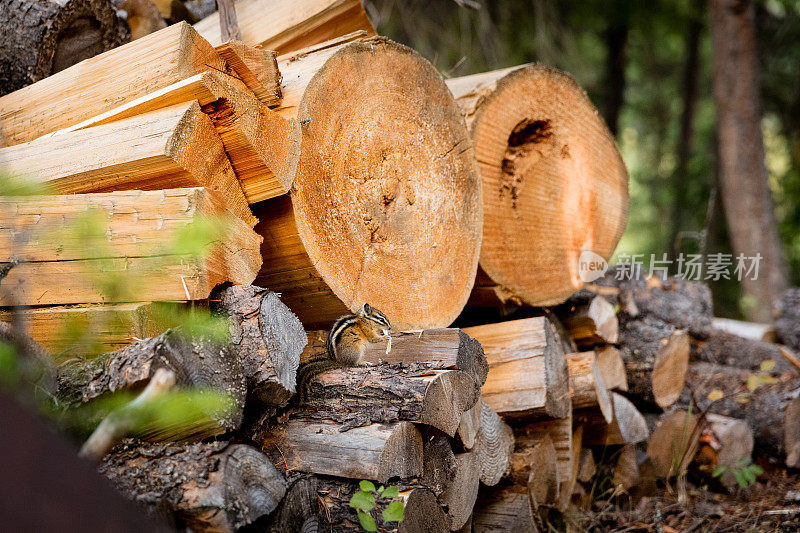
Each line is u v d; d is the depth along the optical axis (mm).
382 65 6125
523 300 7980
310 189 5469
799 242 24594
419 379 5082
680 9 24250
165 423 4199
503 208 7836
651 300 9805
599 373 7871
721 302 23062
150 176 4633
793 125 25125
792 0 23969
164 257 4395
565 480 7293
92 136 4879
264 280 5672
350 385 5148
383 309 6133
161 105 4832
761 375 9602
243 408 4375
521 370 6770
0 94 6797
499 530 6621
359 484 4812
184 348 4145
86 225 4348
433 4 19312
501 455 6379
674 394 9539
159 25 7770
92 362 4223
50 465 2393
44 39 6734
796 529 7965
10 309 4629
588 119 9039
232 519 3961
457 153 6910
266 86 5301
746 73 20312
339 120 5738
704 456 9086
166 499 3896
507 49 20766
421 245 6535
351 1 7148
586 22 23375
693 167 26812
